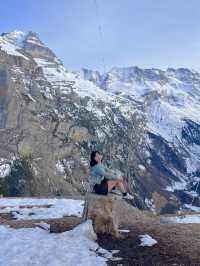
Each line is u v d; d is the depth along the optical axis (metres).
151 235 5.52
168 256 4.63
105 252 4.76
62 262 4.40
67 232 5.31
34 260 4.46
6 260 4.48
